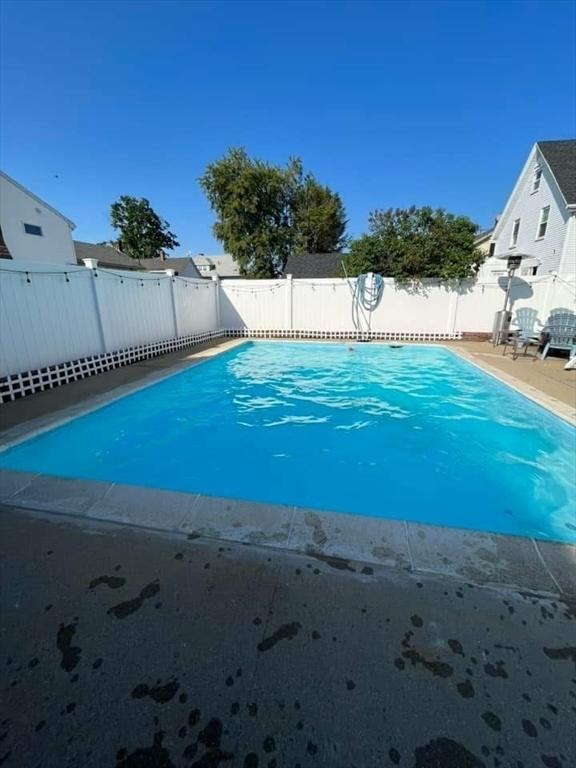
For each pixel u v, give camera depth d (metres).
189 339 10.56
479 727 1.25
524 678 1.41
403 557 2.10
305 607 1.76
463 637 1.59
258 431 5.59
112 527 2.43
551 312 10.41
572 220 13.35
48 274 6.16
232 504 2.66
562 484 4.17
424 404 6.70
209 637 1.61
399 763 1.15
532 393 5.80
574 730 1.24
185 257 33.75
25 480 3.05
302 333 12.48
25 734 1.25
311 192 32.97
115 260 28.03
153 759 1.18
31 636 1.63
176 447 5.08
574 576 1.96
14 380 5.55
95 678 1.44
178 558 2.12
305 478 4.30
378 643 1.57
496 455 4.83
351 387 7.79
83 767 1.16
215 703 1.34
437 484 4.16
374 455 4.83
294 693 1.37
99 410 5.26
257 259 26.67
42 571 2.04
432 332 11.81
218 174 24.55
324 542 2.23
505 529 3.43
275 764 1.16
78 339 6.82
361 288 11.76
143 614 1.74
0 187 16.66
